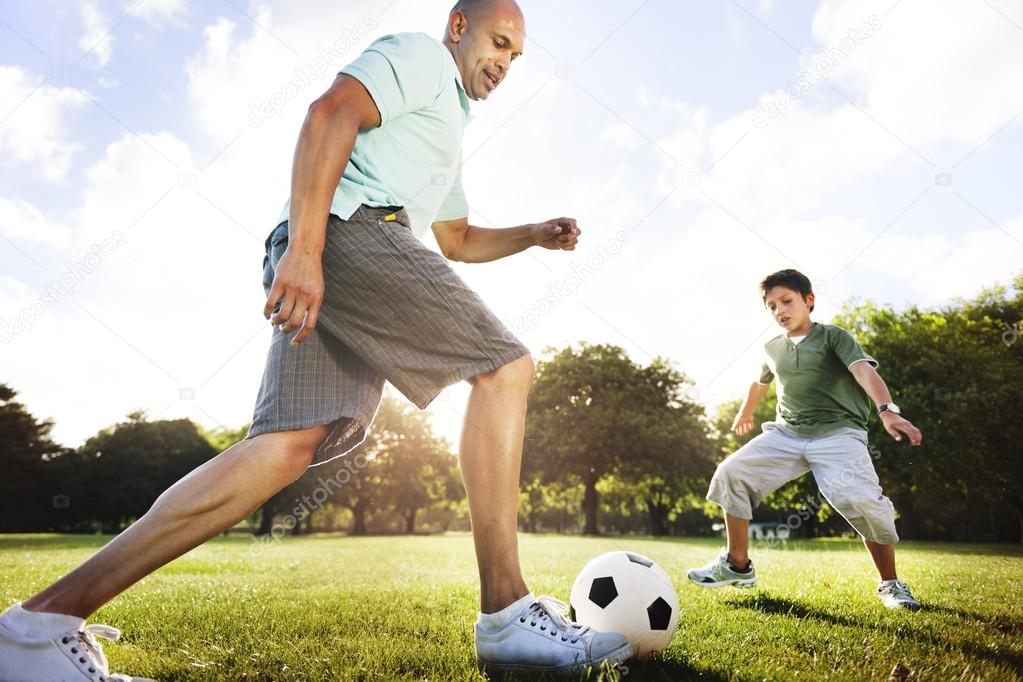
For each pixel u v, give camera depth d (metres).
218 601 3.00
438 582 4.21
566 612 1.96
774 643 2.11
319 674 1.59
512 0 2.09
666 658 1.89
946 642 2.12
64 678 1.35
